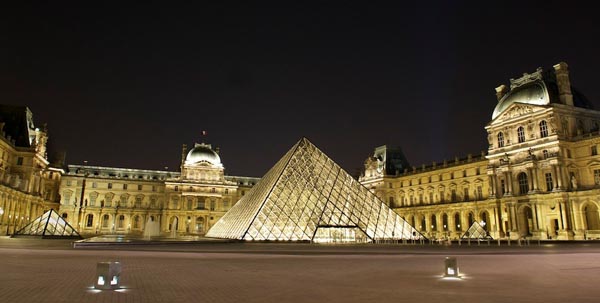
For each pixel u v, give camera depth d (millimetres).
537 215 97438
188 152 184750
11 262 28719
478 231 85875
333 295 16906
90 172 179500
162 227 170125
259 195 79562
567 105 99438
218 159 183125
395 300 15852
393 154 166500
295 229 69062
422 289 18531
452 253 44156
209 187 177000
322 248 52594
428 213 136125
